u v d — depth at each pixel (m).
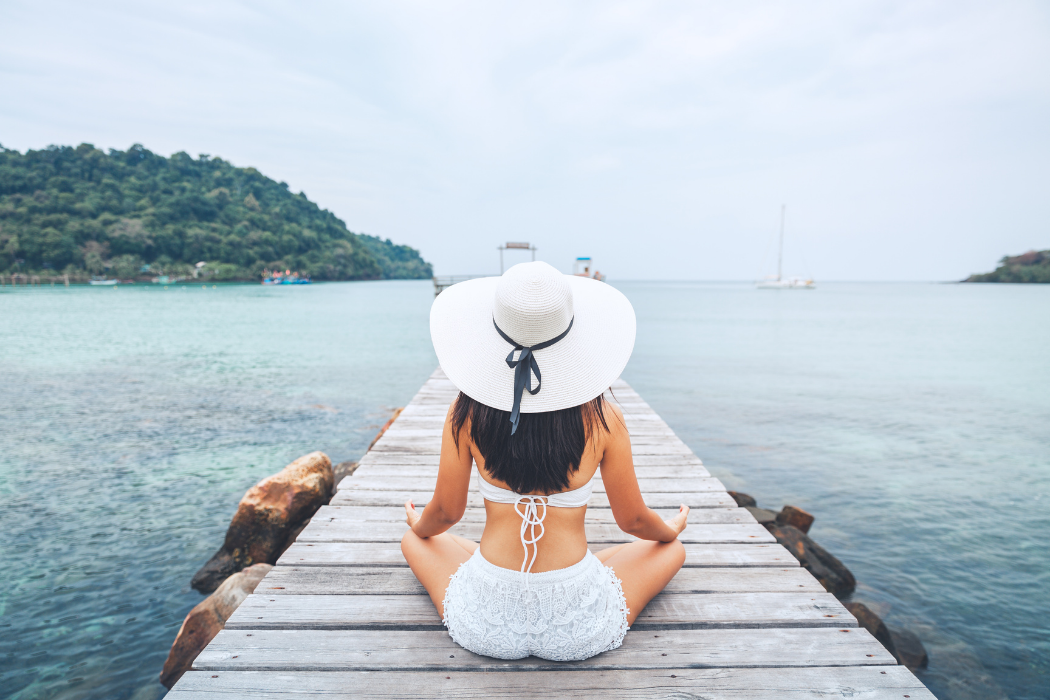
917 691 1.61
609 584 1.66
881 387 13.99
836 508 6.20
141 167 156.38
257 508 4.29
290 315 39.47
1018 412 11.25
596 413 1.42
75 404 10.62
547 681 1.63
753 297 100.75
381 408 11.02
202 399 11.47
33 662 3.27
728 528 2.81
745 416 10.88
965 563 4.87
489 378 1.40
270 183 183.88
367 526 2.79
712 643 1.83
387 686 1.61
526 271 1.32
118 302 51.72
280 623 1.92
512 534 1.50
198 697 1.56
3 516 5.37
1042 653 3.65
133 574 4.33
